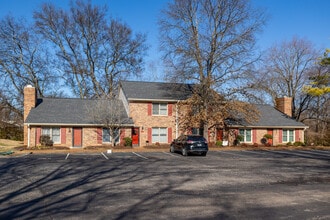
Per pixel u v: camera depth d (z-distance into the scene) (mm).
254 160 21859
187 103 33469
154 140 33781
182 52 31500
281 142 38000
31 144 30016
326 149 33844
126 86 35250
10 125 42938
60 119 30859
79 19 46469
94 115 31469
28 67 44625
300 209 8578
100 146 30953
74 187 11484
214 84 31469
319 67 43562
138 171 15758
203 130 34656
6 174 14453
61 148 29406
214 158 23078
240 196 10164
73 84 47406
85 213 8047
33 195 10109
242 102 32562
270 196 10188
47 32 45156
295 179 13703
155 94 34469
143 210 8375
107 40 48656
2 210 8297
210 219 7598
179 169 16688
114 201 9359
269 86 47406
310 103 47062
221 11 31312
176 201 9422
